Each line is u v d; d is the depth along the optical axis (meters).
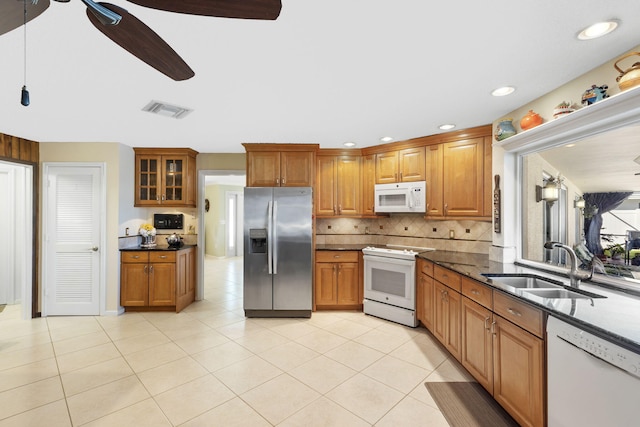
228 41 1.59
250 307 3.70
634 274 1.75
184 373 2.43
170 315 3.81
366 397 2.13
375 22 1.43
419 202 3.48
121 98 2.36
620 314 1.39
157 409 1.99
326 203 4.05
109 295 3.77
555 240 2.36
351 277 3.92
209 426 1.84
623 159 1.81
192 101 2.42
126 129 3.20
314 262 3.91
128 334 3.20
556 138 2.19
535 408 1.60
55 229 3.71
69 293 3.74
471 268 2.54
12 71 1.91
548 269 2.37
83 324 3.47
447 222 3.67
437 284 2.92
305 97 2.33
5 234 4.30
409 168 3.61
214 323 3.54
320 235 4.41
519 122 2.56
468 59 1.77
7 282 4.31
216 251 8.90
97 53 1.71
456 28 1.47
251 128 3.16
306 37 1.55
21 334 3.18
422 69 1.89
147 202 4.12
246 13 0.94
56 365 2.55
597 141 1.97
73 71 1.92
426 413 1.96
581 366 1.33
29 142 3.62
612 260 1.88
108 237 3.76
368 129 3.18
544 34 1.52
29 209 3.64
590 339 1.27
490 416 1.93
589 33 1.51
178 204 4.15
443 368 2.53
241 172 4.48
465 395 2.15
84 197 3.74
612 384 1.20
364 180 4.06
